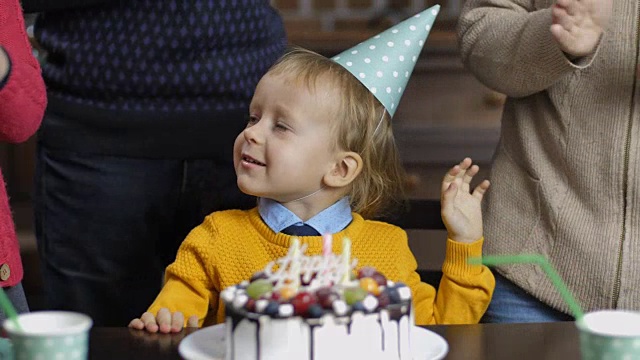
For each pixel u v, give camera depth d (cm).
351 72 163
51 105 184
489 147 321
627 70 162
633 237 163
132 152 182
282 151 158
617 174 163
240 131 185
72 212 187
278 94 160
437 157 321
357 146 164
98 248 187
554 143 170
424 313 161
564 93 167
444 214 158
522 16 170
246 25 182
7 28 144
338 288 114
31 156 359
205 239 161
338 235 160
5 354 115
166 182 185
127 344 127
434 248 289
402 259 164
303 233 160
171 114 181
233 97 183
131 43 177
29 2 177
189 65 179
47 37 183
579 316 110
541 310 174
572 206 168
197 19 176
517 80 169
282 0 367
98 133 182
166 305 155
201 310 158
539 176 171
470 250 157
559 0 155
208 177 186
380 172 171
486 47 173
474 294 157
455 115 322
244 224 162
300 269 120
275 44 191
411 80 322
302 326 110
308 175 160
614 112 163
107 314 190
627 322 109
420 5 360
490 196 180
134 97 180
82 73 179
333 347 110
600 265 165
